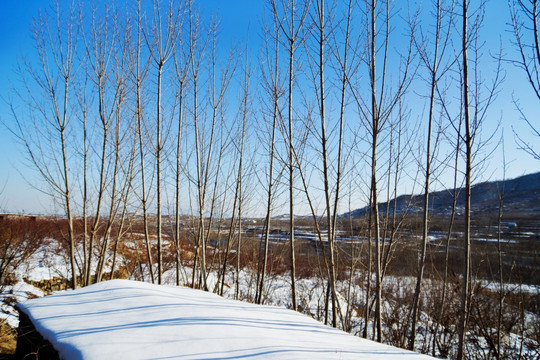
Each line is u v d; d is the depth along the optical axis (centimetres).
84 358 257
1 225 1011
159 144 755
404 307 832
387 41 548
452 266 919
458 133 457
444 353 697
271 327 338
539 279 754
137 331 303
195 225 941
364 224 704
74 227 1296
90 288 489
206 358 249
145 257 1229
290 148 643
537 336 715
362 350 294
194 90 836
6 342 716
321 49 580
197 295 476
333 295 559
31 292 939
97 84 875
